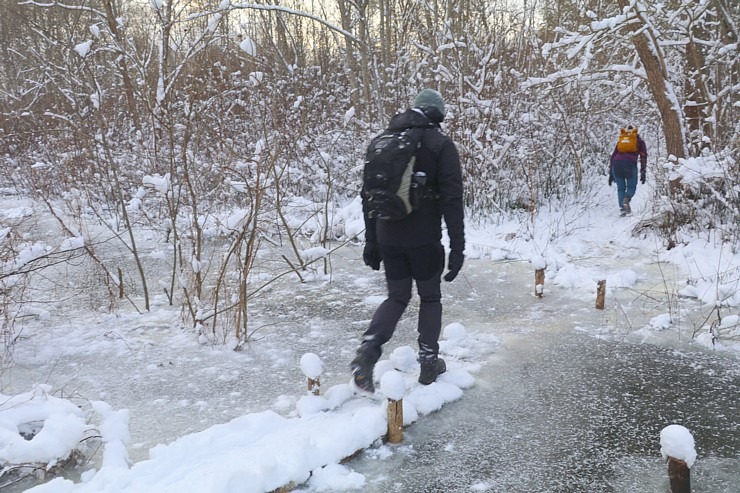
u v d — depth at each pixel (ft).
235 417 10.45
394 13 35.24
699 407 10.30
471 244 23.29
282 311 16.43
